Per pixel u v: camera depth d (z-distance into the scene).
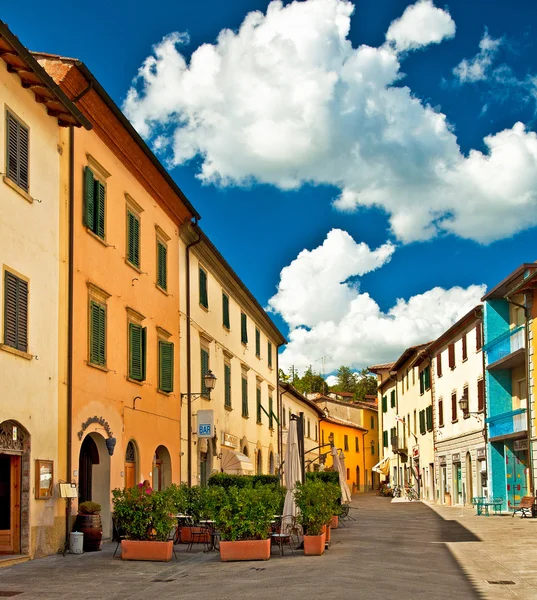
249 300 40.47
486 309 37.81
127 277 22.55
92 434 19.86
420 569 14.92
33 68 15.55
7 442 15.28
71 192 18.59
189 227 28.72
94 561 16.00
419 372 56.38
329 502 18.44
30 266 16.33
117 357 21.44
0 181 15.16
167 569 15.08
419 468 57.12
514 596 11.89
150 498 16.64
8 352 15.13
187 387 28.44
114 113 20.53
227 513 16.67
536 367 32.00
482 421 38.62
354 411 91.00
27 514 15.81
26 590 12.31
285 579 13.48
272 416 46.56
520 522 28.75
